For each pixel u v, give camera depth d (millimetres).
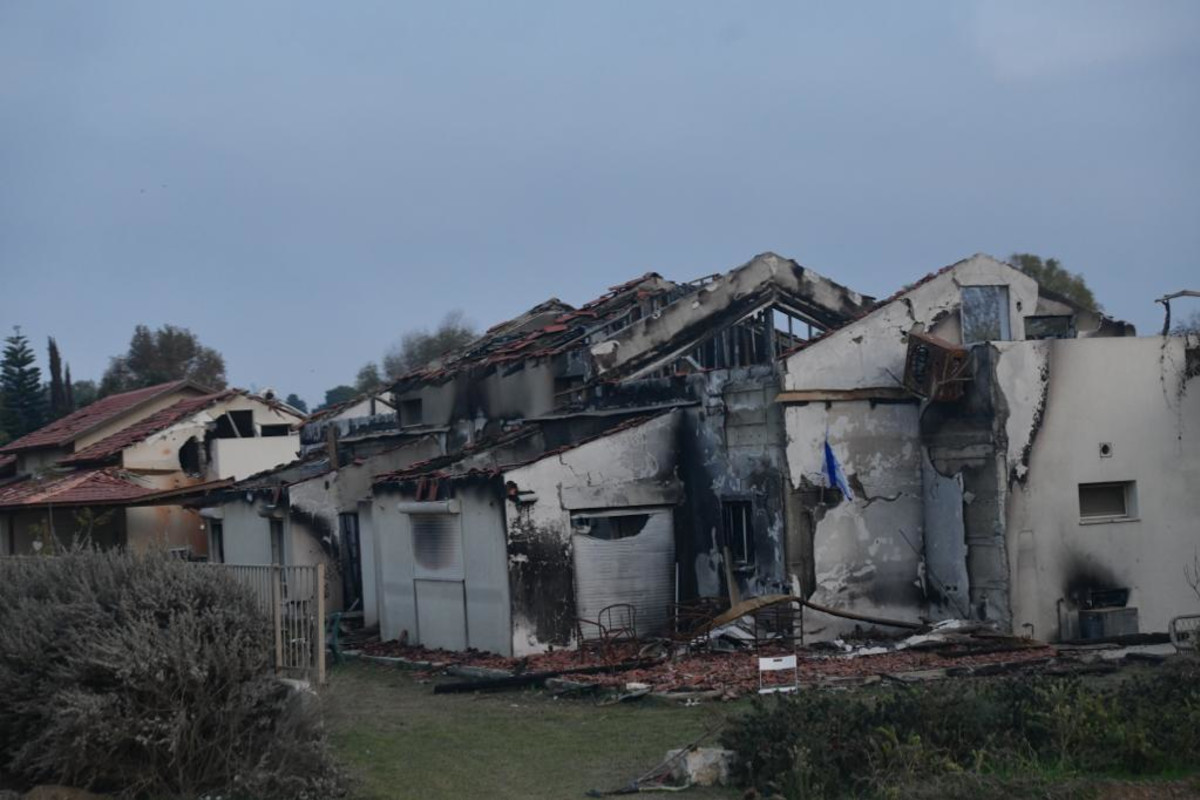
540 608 22828
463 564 23875
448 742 16062
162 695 13031
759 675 17141
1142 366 22859
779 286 28312
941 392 22312
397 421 35000
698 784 13078
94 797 12922
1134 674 16141
